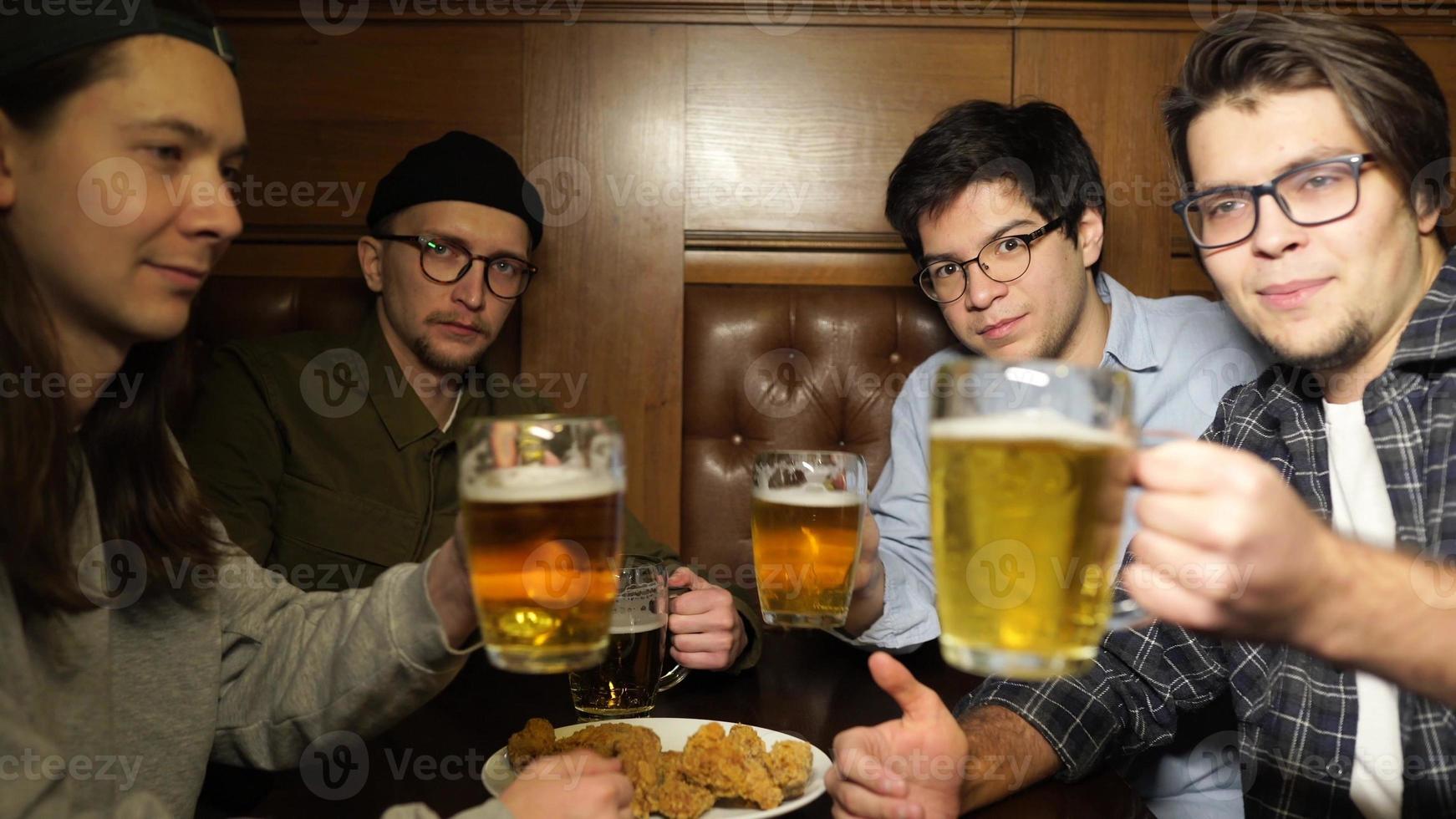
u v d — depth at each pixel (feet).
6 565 2.19
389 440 5.14
